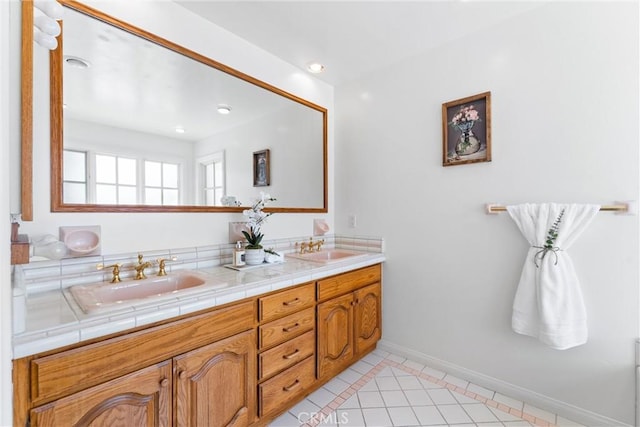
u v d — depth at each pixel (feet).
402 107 7.65
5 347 1.89
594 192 5.14
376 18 5.93
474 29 6.36
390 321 7.98
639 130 4.77
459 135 6.68
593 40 5.15
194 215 5.96
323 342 6.18
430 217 7.20
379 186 8.15
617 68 4.94
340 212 9.07
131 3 5.01
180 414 3.87
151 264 5.13
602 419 5.09
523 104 5.85
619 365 4.95
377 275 7.92
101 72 4.75
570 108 5.36
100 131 4.75
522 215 5.67
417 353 7.46
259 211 6.51
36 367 2.82
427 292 7.27
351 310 6.97
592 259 5.14
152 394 3.62
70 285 4.45
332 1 5.42
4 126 1.89
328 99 9.00
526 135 5.82
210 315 4.23
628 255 4.87
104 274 4.76
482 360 6.44
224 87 6.38
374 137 8.24
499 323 6.20
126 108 5.03
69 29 4.43
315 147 8.60
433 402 5.88
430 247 7.21
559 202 5.47
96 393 3.19
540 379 5.72
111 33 4.84
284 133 7.70
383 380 6.66
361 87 8.51
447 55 6.84
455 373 6.82
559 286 5.15
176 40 5.55
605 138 5.05
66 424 2.99
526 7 5.66
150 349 3.61
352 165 8.76
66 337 2.95
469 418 5.42
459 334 6.77
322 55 7.38
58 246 3.62
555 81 5.51
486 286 6.36
